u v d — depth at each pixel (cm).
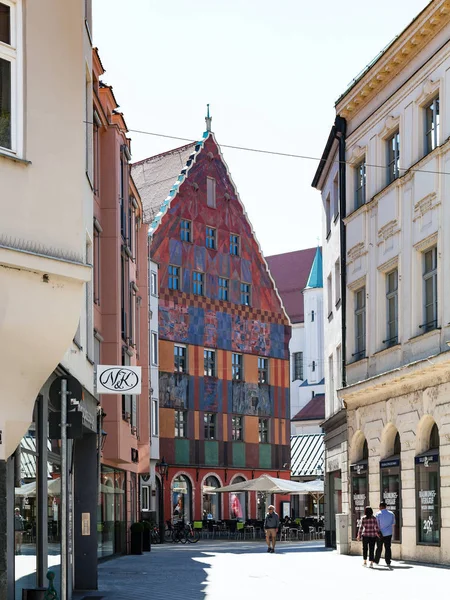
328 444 4953
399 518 3734
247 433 8112
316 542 6247
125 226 4434
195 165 7956
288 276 11781
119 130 4097
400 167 3803
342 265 4403
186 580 2973
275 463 8362
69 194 1622
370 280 4084
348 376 4306
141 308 5581
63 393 1661
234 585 2767
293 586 2697
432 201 3491
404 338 3712
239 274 8212
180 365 7556
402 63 3806
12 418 1619
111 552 4388
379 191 3972
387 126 3938
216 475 7738
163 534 6397
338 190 4638
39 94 1585
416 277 3628
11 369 1599
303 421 10375
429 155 3512
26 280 1555
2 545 1547
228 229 8156
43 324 1596
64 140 1620
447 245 3362
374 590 2503
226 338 7988
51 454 2148
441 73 3459
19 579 1811
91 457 2698
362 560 3831
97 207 3894
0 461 1595
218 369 7881
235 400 8019
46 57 1600
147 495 6869
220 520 7325
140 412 5478
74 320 1644
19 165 1545
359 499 4200
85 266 1625
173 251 7575
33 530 1961
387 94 3972
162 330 7369
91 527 2672
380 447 3934
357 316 4319
